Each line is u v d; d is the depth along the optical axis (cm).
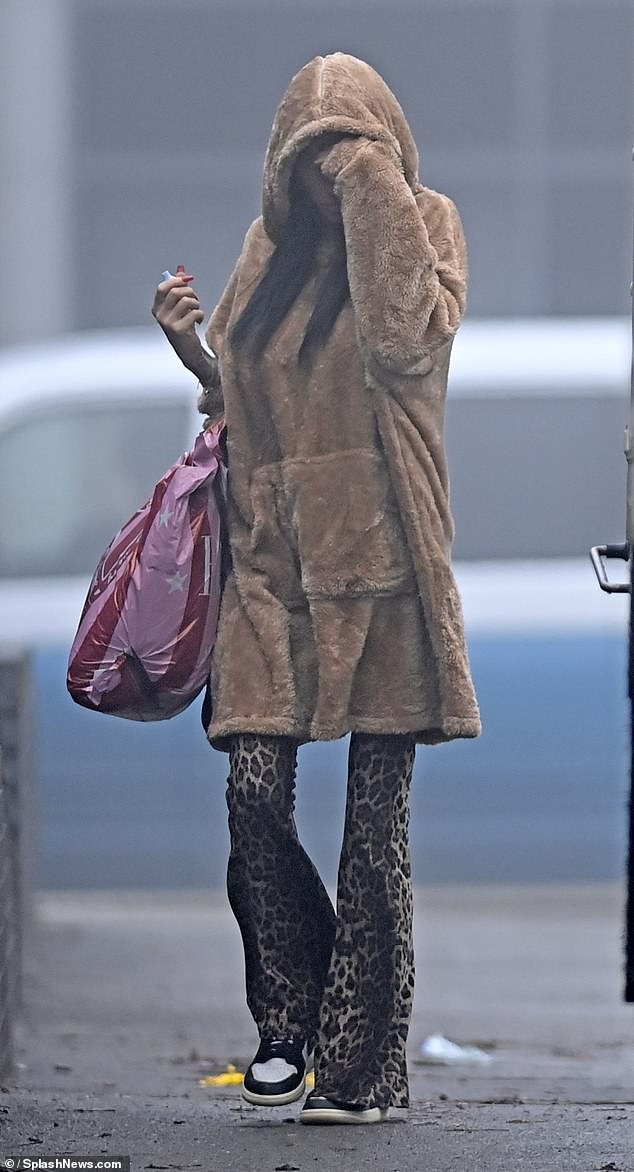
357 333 1313
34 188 6175
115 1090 1711
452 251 1345
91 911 3328
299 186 1327
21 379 3472
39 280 6191
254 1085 1363
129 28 6228
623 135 6309
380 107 1328
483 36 6291
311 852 3434
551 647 3416
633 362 1392
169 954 2791
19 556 3403
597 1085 1820
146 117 6253
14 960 2081
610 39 6309
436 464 1333
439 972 2708
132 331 6256
